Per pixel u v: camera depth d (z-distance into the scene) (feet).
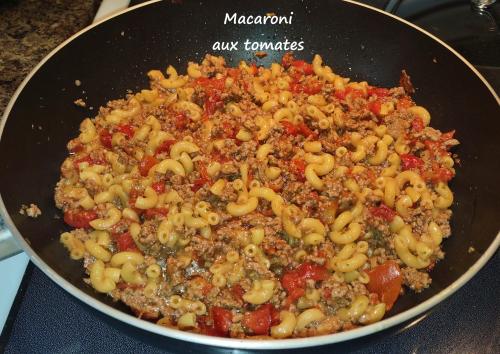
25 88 1.28
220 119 1.46
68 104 1.41
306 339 0.89
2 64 1.58
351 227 1.23
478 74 1.33
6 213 1.10
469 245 1.18
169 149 1.40
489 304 1.17
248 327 1.12
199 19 1.55
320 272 1.19
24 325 1.14
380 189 1.32
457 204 1.30
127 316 0.92
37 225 1.21
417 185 1.31
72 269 1.20
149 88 1.56
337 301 1.15
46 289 1.19
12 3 1.77
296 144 1.43
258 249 1.21
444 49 1.41
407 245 1.22
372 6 1.59
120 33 1.47
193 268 1.22
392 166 1.37
